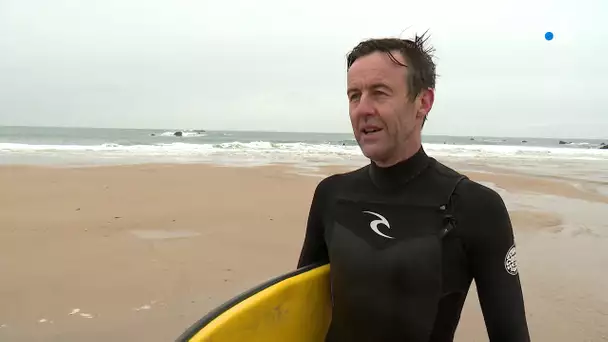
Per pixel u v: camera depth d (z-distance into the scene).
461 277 1.50
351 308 1.58
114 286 4.69
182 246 6.14
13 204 8.50
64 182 11.38
